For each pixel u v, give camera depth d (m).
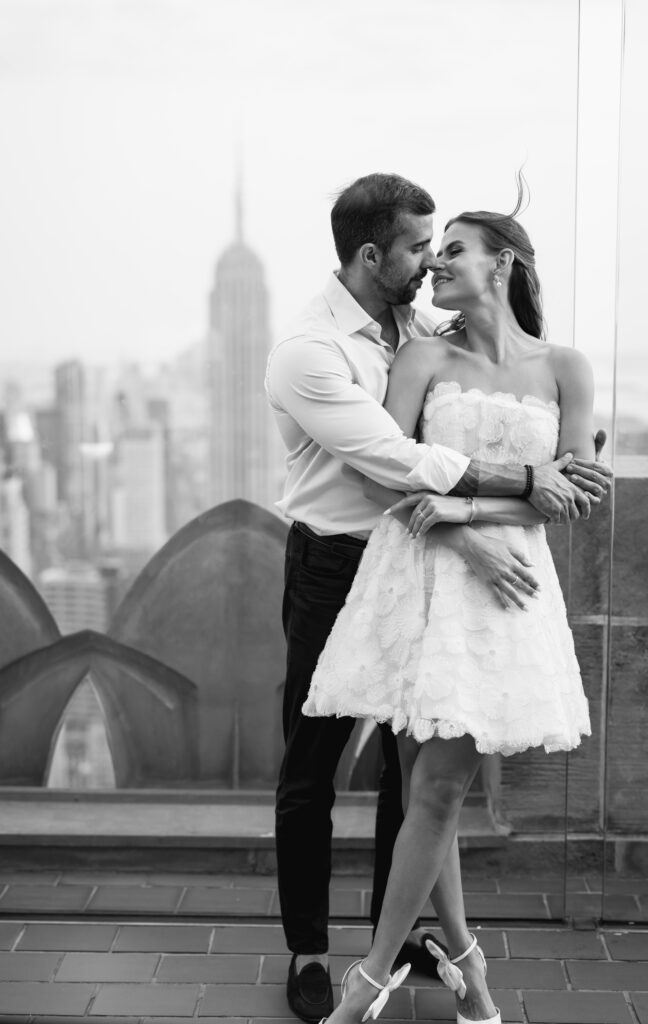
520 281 2.37
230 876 3.04
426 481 2.20
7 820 3.11
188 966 2.61
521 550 2.25
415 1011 2.45
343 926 2.80
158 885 2.99
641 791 2.86
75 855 3.06
